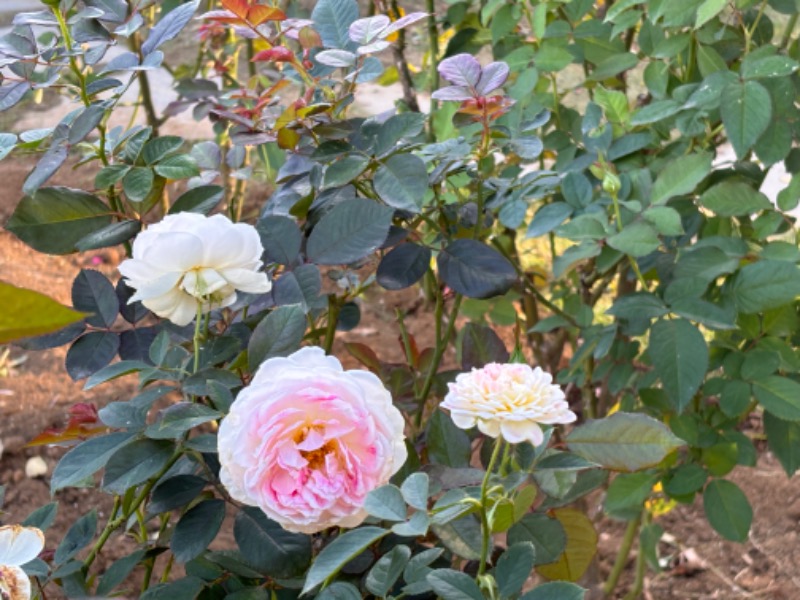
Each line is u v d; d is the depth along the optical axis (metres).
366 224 1.37
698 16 1.70
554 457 1.23
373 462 0.97
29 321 0.38
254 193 4.07
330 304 1.64
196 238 1.10
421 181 1.39
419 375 1.81
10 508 2.68
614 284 3.39
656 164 2.04
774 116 1.84
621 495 1.99
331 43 1.58
